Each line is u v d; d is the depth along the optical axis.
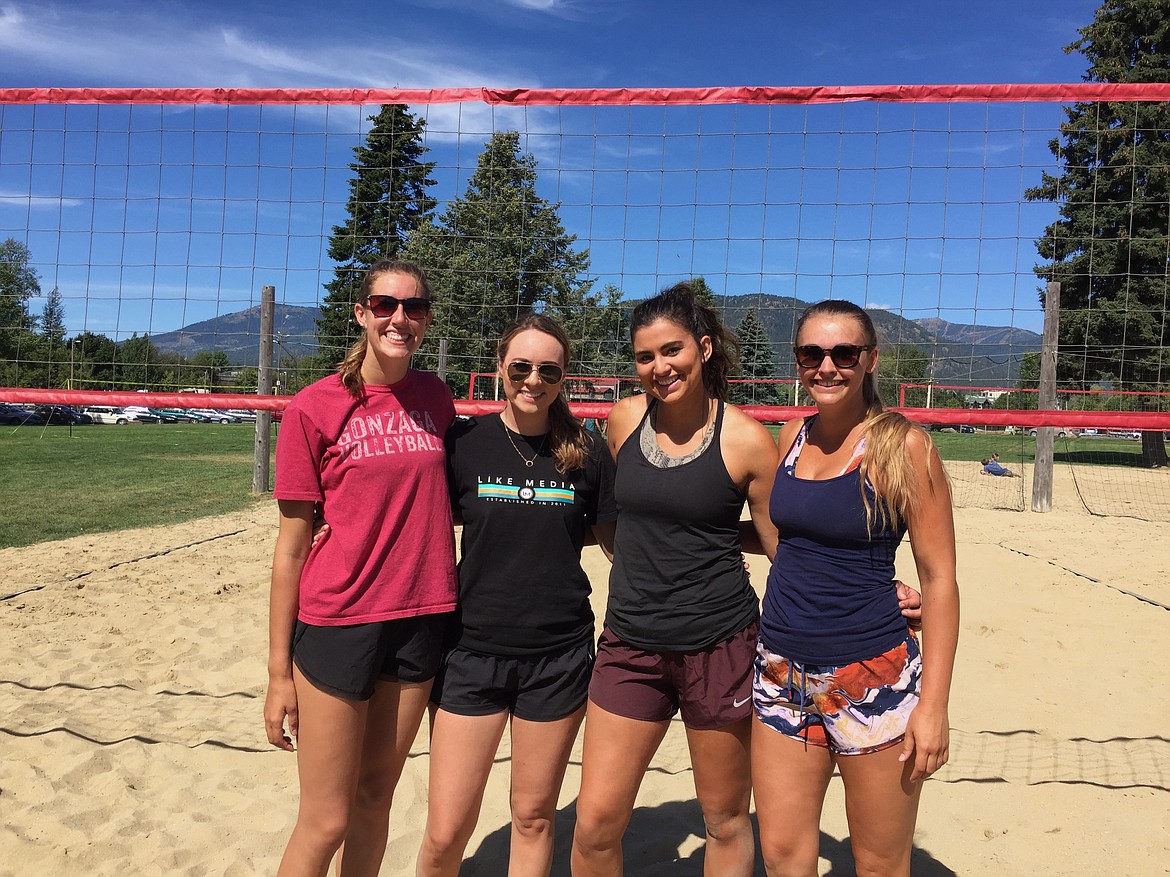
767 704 1.74
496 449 1.89
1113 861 2.39
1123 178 17.39
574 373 12.19
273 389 10.25
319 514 1.88
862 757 1.64
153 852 2.41
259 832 2.53
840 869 2.41
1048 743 3.19
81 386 16.89
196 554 6.47
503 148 12.47
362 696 1.79
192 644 4.29
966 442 26.97
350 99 5.14
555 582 1.88
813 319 1.73
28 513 8.84
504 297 11.89
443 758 1.87
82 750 3.03
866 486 1.62
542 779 1.89
